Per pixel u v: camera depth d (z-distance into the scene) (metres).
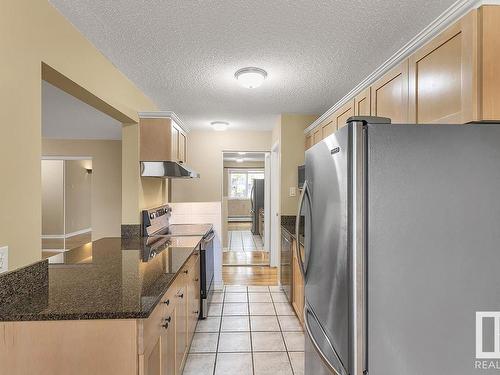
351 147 1.10
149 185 3.36
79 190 8.73
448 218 1.08
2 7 1.25
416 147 1.09
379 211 1.08
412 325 1.08
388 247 1.08
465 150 1.09
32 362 1.20
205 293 3.29
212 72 2.62
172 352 1.86
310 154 1.72
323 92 3.15
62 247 6.99
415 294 1.08
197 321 3.18
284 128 4.13
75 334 1.21
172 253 2.35
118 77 2.54
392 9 1.69
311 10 1.70
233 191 11.88
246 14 1.74
